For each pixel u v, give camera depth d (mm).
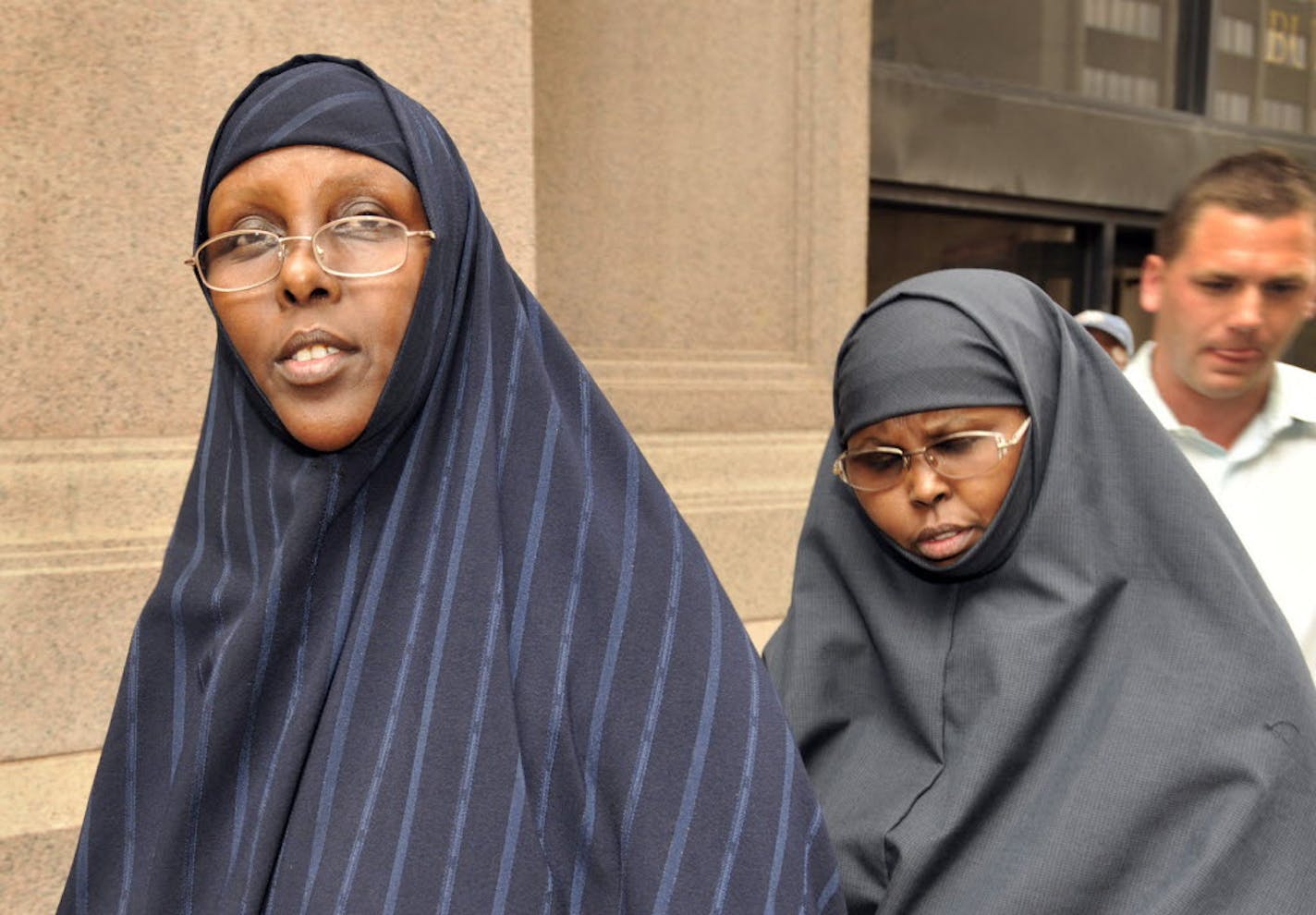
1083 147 4840
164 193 2539
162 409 2570
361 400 989
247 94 1027
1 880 2104
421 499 1031
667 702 987
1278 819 1115
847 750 1372
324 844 946
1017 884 1146
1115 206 4980
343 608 1019
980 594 1307
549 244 3484
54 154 2453
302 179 968
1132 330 5355
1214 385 1688
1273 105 5434
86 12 2449
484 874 924
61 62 2445
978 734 1214
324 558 1034
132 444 2539
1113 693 1214
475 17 2779
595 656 992
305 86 998
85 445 2502
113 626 2416
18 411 2457
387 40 2695
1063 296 5090
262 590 1031
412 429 1040
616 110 3547
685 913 933
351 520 1040
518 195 2857
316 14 2627
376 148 988
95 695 2398
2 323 2441
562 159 3480
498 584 985
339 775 971
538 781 964
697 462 3562
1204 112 5195
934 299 1324
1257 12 5324
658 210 3635
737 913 940
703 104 3670
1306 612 1655
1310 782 1133
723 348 3771
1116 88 5031
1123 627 1237
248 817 1004
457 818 933
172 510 2523
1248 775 1126
